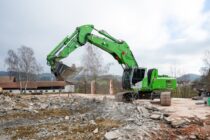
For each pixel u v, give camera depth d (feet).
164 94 73.05
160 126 49.16
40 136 48.98
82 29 81.46
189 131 46.44
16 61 261.24
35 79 268.21
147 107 64.69
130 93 86.43
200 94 101.71
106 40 85.61
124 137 42.75
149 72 87.20
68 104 83.97
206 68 193.06
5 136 50.83
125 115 59.41
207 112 59.98
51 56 75.87
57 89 209.87
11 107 77.46
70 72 75.97
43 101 90.89
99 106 75.46
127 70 87.20
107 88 181.98
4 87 210.59
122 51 87.76
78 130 50.37
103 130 48.34
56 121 61.41
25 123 61.05
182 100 91.91
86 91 188.44
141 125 49.80
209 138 44.42
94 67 213.46
